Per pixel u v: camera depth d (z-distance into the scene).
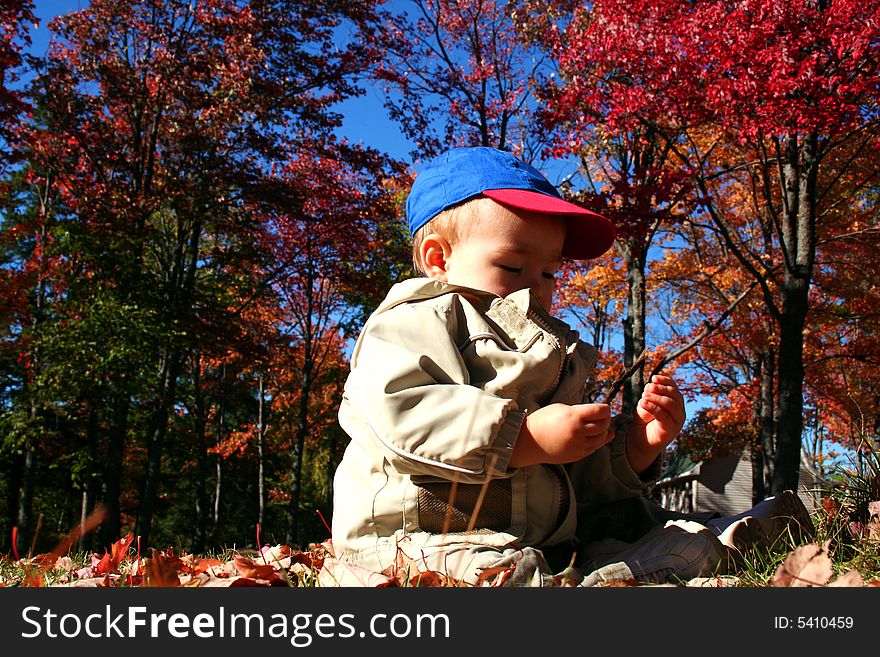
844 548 2.81
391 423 2.10
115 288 15.58
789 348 11.86
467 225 2.57
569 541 2.50
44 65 16.61
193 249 18.22
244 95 16.36
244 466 36.62
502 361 2.34
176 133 17.03
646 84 10.03
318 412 30.55
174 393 18.17
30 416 16.86
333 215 18.44
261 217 18.84
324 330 26.92
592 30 10.11
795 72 8.93
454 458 2.05
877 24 8.34
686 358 20.05
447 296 2.40
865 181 14.04
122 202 15.99
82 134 16.91
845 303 16.47
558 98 11.51
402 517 2.31
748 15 8.94
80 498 29.12
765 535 2.63
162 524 36.53
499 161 2.69
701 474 37.22
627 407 15.56
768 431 19.05
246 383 29.31
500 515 2.30
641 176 11.47
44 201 19.39
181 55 17.09
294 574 2.54
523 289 2.46
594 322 24.67
